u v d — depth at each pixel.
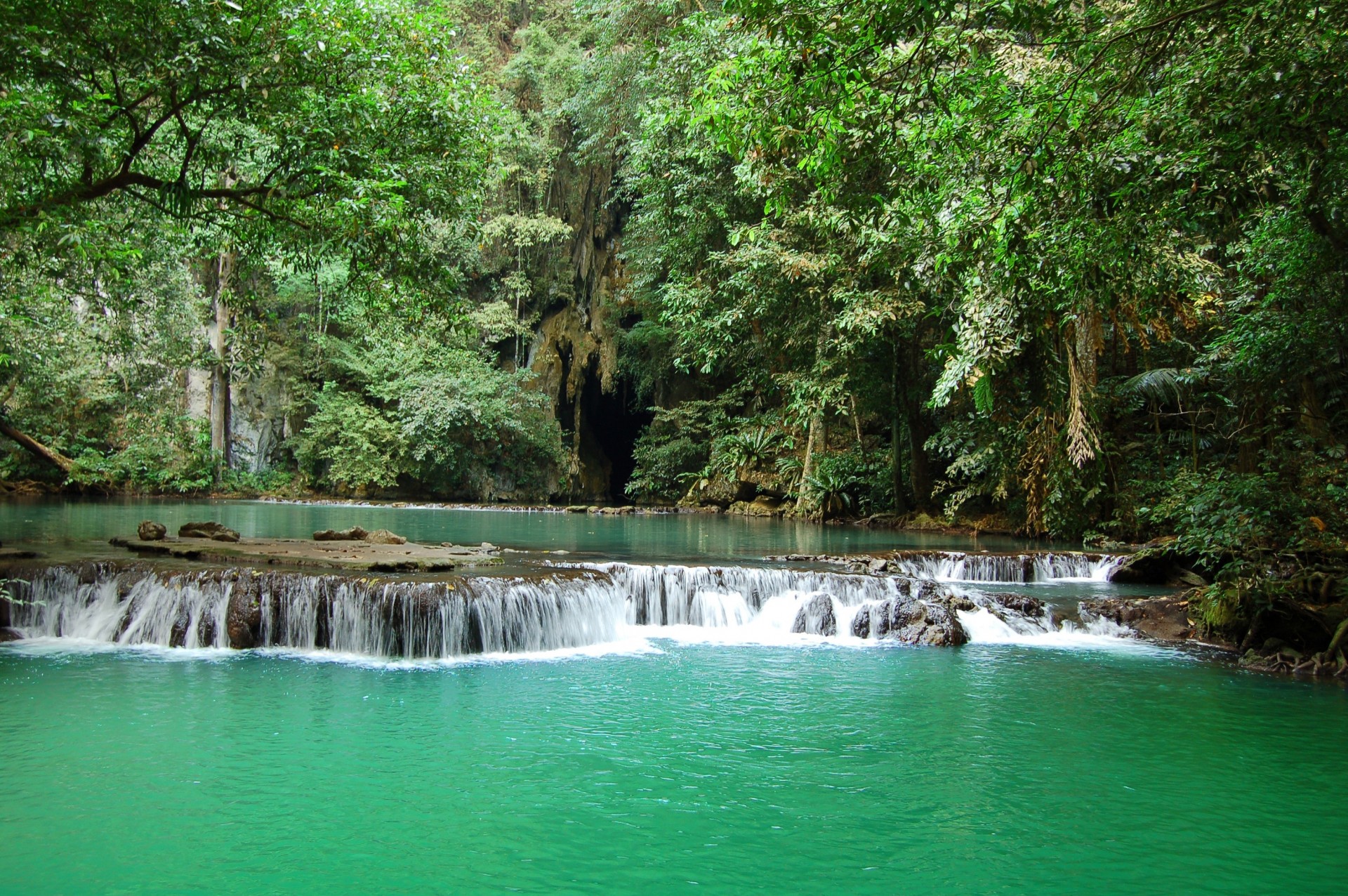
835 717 7.66
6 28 8.29
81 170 10.93
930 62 6.84
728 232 21.56
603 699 8.07
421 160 11.23
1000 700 8.29
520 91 33.84
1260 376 12.84
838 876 4.73
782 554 14.57
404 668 8.88
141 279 20.61
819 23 6.33
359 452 30.62
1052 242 7.25
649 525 21.83
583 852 4.95
